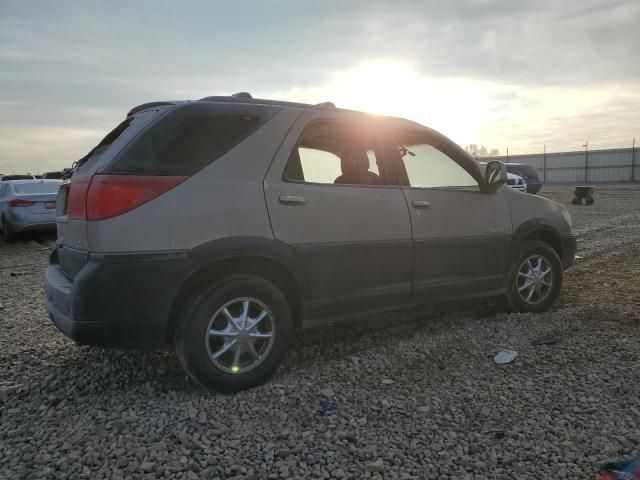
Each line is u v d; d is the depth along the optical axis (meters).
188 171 3.11
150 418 2.91
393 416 2.95
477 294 4.51
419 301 4.12
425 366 3.70
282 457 2.53
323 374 3.56
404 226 3.95
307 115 3.64
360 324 4.71
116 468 2.43
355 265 3.69
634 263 7.57
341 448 2.62
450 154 4.49
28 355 3.98
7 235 11.33
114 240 2.88
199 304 3.07
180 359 3.12
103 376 3.54
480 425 2.84
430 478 2.36
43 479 2.33
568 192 32.56
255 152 3.35
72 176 3.53
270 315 3.31
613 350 3.86
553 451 2.55
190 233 3.03
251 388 3.29
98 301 2.86
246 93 3.66
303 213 3.44
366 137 3.97
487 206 4.54
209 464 2.47
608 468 2.38
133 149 3.02
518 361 3.72
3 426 2.85
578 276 6.72
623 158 55.12
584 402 3.06
